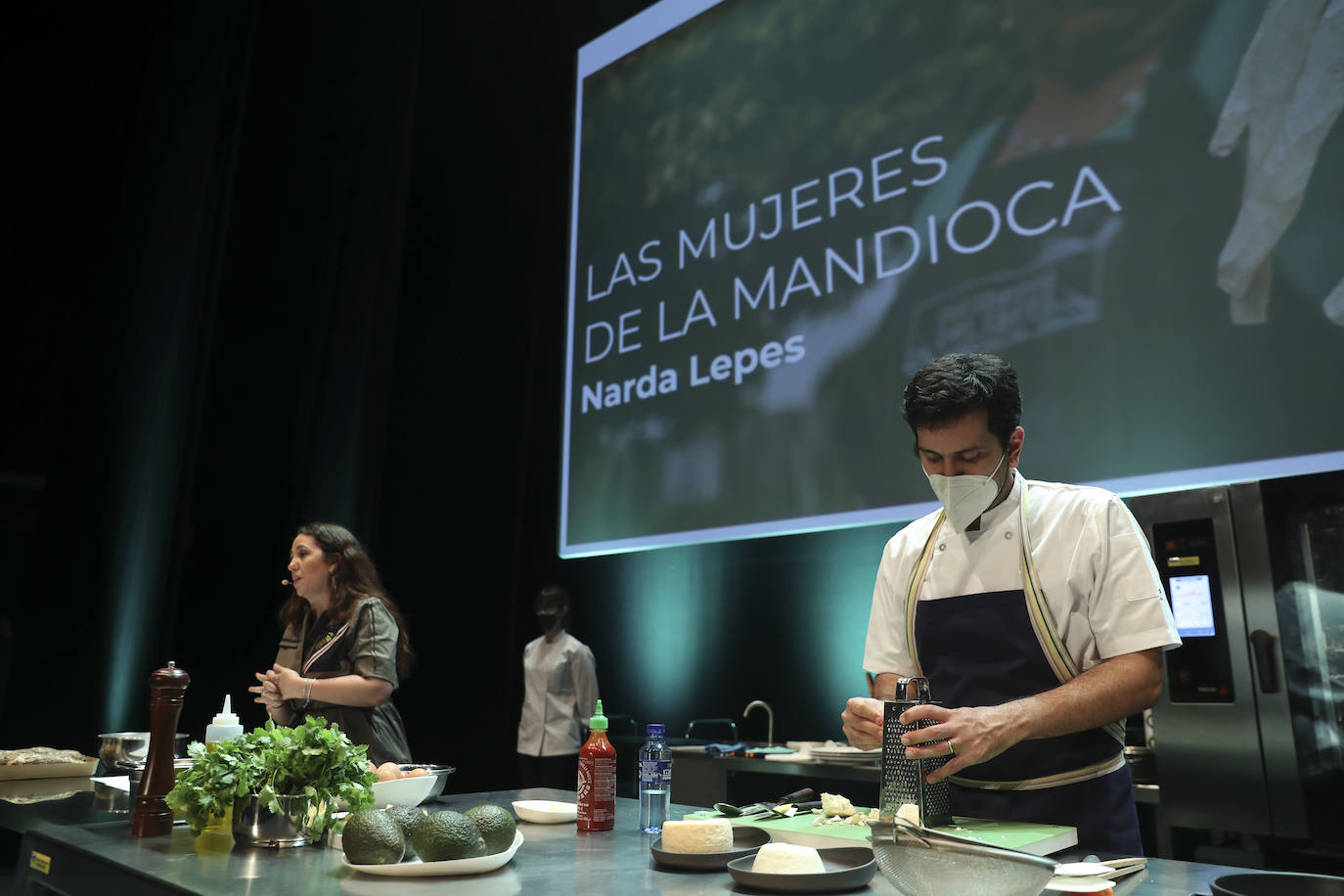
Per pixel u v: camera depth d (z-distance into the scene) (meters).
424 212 4.57
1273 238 2.29
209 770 1.13
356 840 0.96
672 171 3.88
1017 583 1.39
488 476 4.52
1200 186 2.44
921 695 1.20
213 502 3.86
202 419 3.74
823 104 3.42
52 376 3.67
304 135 4.21
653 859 1.04
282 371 4.05
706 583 3.84
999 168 2.86
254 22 3.95
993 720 1.13
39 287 3.68
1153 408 2.41
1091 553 1.34
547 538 4.58
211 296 3.77
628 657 4.07
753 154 3.60
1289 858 1.99
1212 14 2.51
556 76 4.78
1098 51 2.71
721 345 3.52
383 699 2.19
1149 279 2.48
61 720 3.42
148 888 0.96
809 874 0.87
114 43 3.93
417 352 4.45
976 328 2.81
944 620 1.44
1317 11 2.34
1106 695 1.22
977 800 1.32
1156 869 1.00
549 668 3.92
